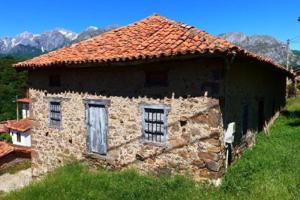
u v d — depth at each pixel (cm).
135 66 1016
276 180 777
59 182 936
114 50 1057
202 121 886
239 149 1057
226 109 902
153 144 982
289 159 951
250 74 1179
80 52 1164
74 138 1200
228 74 908
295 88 3488
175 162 938
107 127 1097
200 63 884
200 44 855
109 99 1087
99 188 876
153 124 988
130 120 1037
